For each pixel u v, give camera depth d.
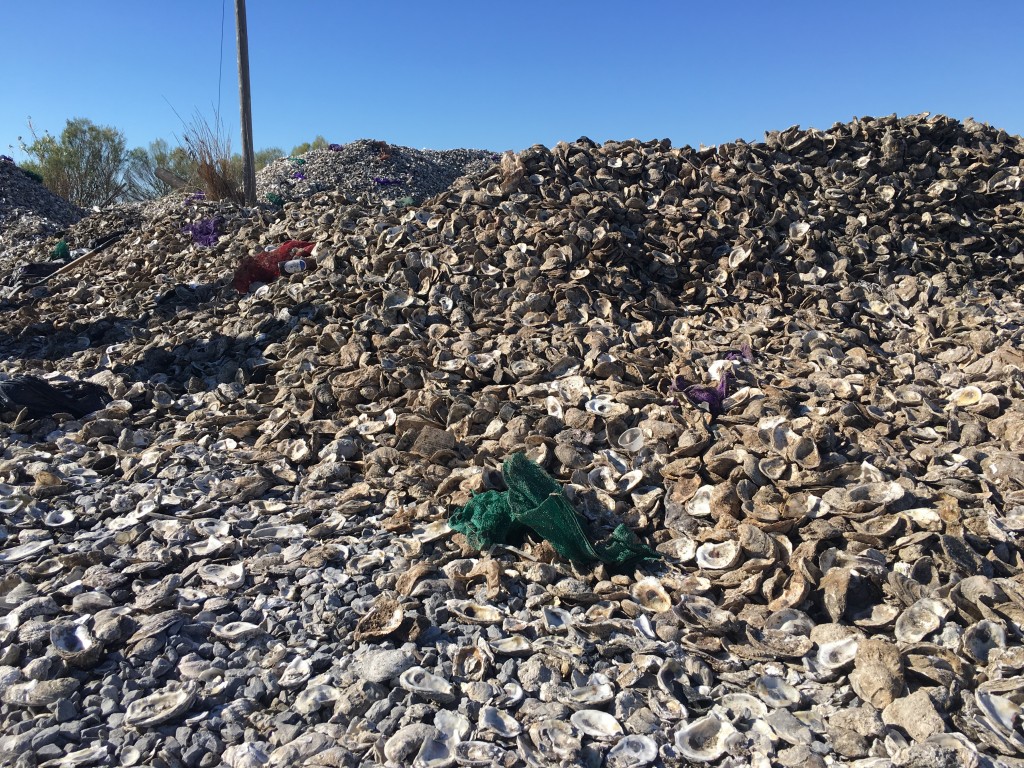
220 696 3.28
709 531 4.40
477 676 3.39
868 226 9.77
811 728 3.11
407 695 3.26
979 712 3.08
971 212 10.21
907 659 3.33
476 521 4.43
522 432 5.39
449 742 3.01
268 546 4.43
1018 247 9.90
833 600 3.72
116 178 27.12
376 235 8.85
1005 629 3.45
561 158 9.85
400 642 3.64
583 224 8.50
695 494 4.71
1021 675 3.21
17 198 20.03
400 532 4.59
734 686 3.37
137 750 2.96
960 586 3.69
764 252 8.82
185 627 3.67
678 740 3.03
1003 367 6.17
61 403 6.36
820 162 10.57
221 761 2.96
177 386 7.00
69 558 4.16
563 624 3.75
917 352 7.29
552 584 4.10
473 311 7.48
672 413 5.49
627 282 8.07
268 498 5.04
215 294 9.16
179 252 11.00
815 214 9.67
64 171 25.50
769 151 10.64
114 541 4.44
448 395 5.95
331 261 8.59
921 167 10.45
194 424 6.08
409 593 3.95
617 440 5.36
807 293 8.31
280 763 2.88
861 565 3.86
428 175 25.28
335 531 4.58
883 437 5.26
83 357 7.66
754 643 3.56
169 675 3.41
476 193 9.19
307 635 3.68
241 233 10.80
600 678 3.38
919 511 4.24
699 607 3.83
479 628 3.72
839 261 9.02
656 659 3.46
